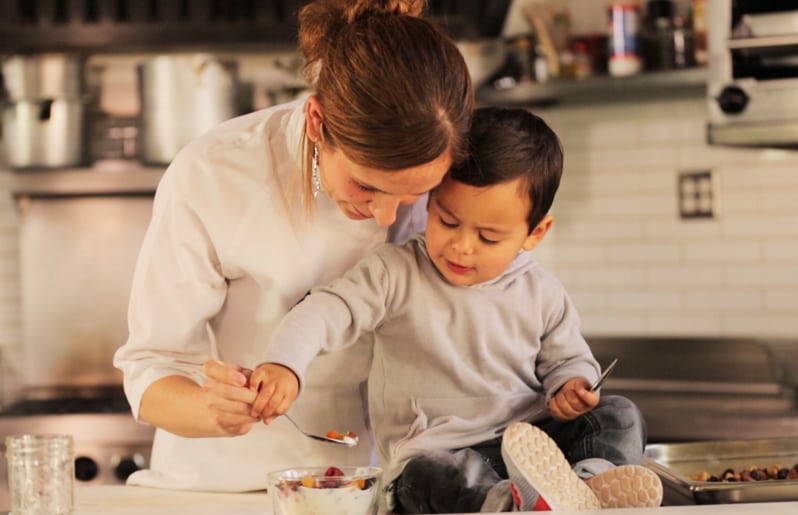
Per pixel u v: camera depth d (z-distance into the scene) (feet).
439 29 5.98
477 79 15.88
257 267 6.95
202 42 16.05
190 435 6.48
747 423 13.48
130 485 7.55
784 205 15.99
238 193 6.88
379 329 6.94
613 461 6.56
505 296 6.93
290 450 7.30
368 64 5.74
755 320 16.12
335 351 6.82
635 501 5.72
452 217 6.50
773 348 15.61
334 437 6.19
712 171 16.26
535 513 5.16
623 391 15.81
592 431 6.69
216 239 6.87
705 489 6.23
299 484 5.27
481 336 6.87
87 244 16.61
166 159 15.37
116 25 16.05
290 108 7.22
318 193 6.93
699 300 16.37
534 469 5.46
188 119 15.28
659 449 7.57
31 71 15.64
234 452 7.29
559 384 6.93
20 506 5.58
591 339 16.57
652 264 16.58
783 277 16.02
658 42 15.44
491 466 6.73
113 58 16.83
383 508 6.54
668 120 16.44
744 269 16.17
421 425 6.82
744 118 14.03
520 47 15.93
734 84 14.01
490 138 6.38
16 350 16.92
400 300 6.82
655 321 16.53
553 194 6.68
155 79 15.34
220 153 6.90
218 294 6.97
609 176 16.74
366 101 5.68
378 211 6.04
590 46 15.88
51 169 15.92
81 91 15.88
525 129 6.51
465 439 6.82
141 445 14.01
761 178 16.08
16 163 15.92
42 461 5.57
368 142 5.66
